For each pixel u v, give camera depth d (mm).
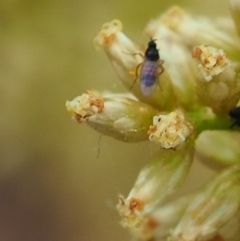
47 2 85
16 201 82
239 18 45
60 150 83
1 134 83
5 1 87
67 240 79
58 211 81
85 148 81
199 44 45
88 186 80
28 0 85
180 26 46
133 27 80
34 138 83
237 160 45
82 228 79
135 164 75
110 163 77
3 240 81
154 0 80
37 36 85
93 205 80
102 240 78
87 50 83
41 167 83
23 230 81
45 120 83
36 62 84
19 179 83
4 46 85
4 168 83
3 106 84
